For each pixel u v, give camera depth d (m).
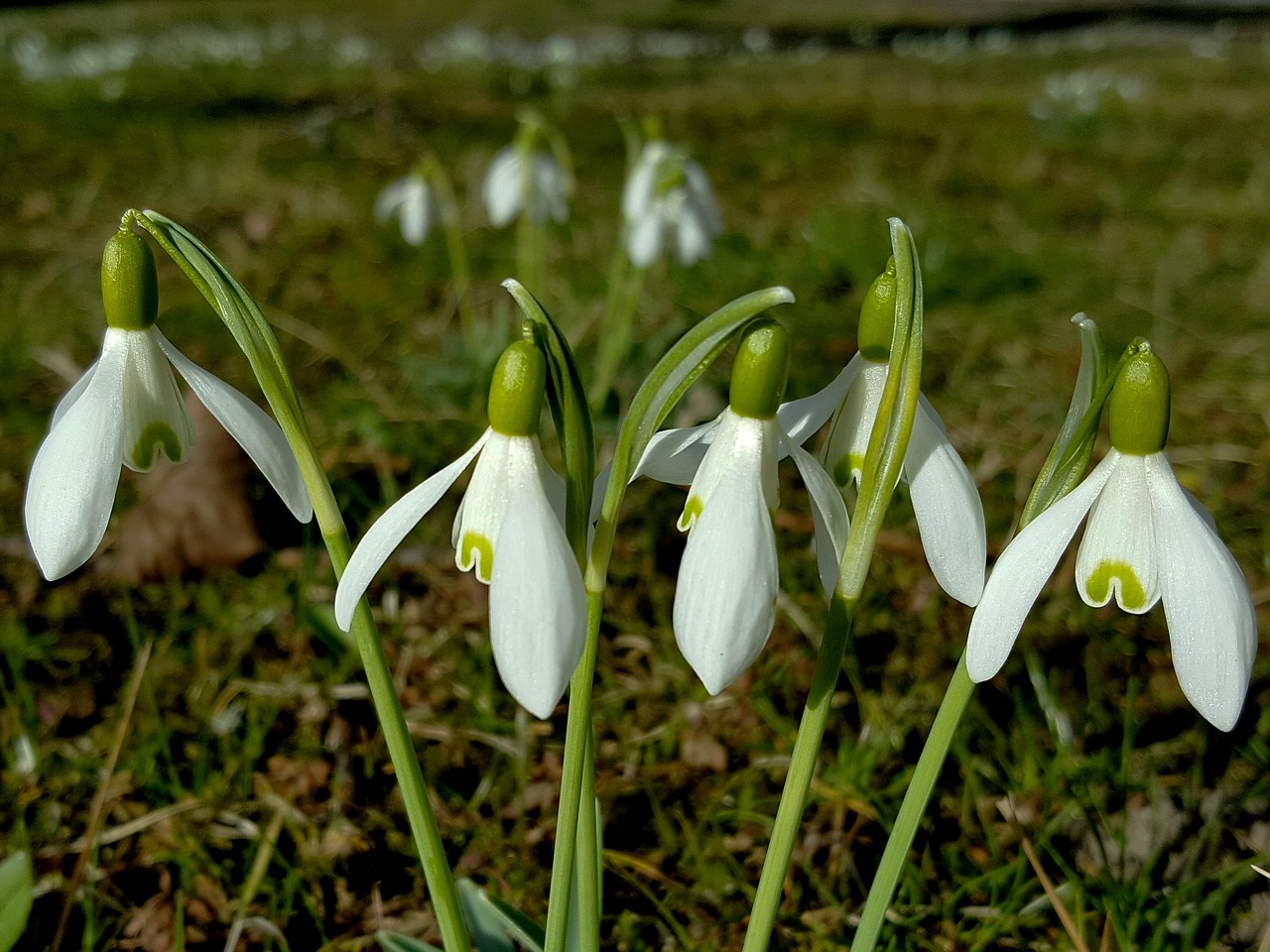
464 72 1.26
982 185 0.71
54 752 0.23
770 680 0.25
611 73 1.31
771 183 0.71
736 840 0.21
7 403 0.37
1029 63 1.54
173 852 0.20
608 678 0.25
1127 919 0.18
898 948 0.19
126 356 0.12
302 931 0.19
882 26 2.33
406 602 0.28
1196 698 0.11
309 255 0.53
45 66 1.15
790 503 0.32
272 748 0.23
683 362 0.11
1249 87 1.21
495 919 0.17
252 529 0.29
